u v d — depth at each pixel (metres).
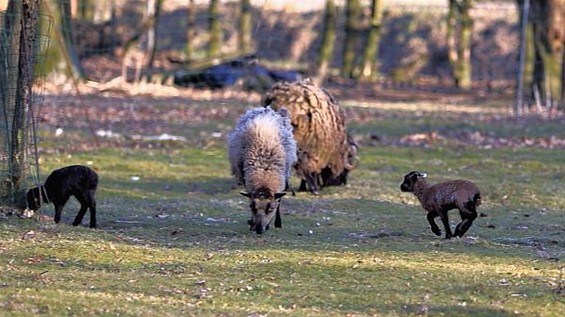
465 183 43.25
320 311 31.72
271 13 167.25
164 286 34.38
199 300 32.72
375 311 31.78
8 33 43.16
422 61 162.00
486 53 163.88
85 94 107.88
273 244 42.16
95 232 42.66
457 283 35.34
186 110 100.81
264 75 124.31
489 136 89.19
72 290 33.31
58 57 110.25
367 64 147.25
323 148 58.00
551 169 70.81
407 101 123.94
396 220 50.06
